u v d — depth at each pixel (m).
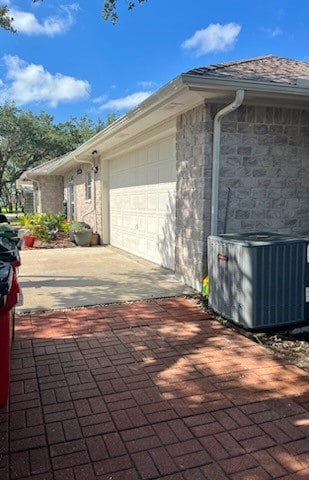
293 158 6.10
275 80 5.03
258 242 4.20
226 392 3.04
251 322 4.16
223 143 5.71
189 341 4.09
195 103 5.71
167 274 7.28
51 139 29.69
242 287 4.24
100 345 3.99
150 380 3.24
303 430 2.55
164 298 5.73
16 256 3.60
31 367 3.49
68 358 3.68
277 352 3.85
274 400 2.92
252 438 2.47
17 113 28.73
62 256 9.58
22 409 2.83
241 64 6.24
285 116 5.97
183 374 3.35
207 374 3.34
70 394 3.03
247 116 5.78
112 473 2.18
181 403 2.89
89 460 2.29
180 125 6.40
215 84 4.72
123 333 4.32
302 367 3.50
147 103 5.82
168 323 4.65
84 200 14.16
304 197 6.24
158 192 7.89
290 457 2.29
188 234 6.37
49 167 19.25
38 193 21.97
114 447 2.40
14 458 2.31
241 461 2.27
